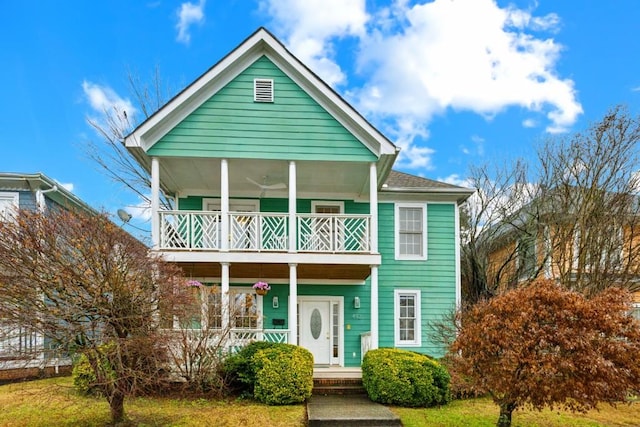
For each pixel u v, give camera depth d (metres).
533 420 8.11
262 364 9.09
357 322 12.96
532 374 6.25
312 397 9.67
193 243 10.69
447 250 13.51
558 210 15.10
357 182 12.67
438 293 13.29
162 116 10.46
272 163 11.18
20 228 6.41
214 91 10.92
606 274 13.09
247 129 10.88
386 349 10.11
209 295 9.74
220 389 9.13
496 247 19.17
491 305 7.04
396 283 13.23
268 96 11.02
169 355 8.50
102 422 7.18
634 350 6.11
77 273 6.38
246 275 12.39
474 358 6.81
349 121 11.05
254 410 8.35
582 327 6.25
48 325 6.25
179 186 12.98
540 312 6.39
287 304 12.86
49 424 7.10
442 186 13.89
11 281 6.20
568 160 14.84
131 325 6.70
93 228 6.63
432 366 9.27
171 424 7.32
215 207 13.23
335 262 10.69
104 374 6.69
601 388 5.91
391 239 13.41
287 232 11.92
